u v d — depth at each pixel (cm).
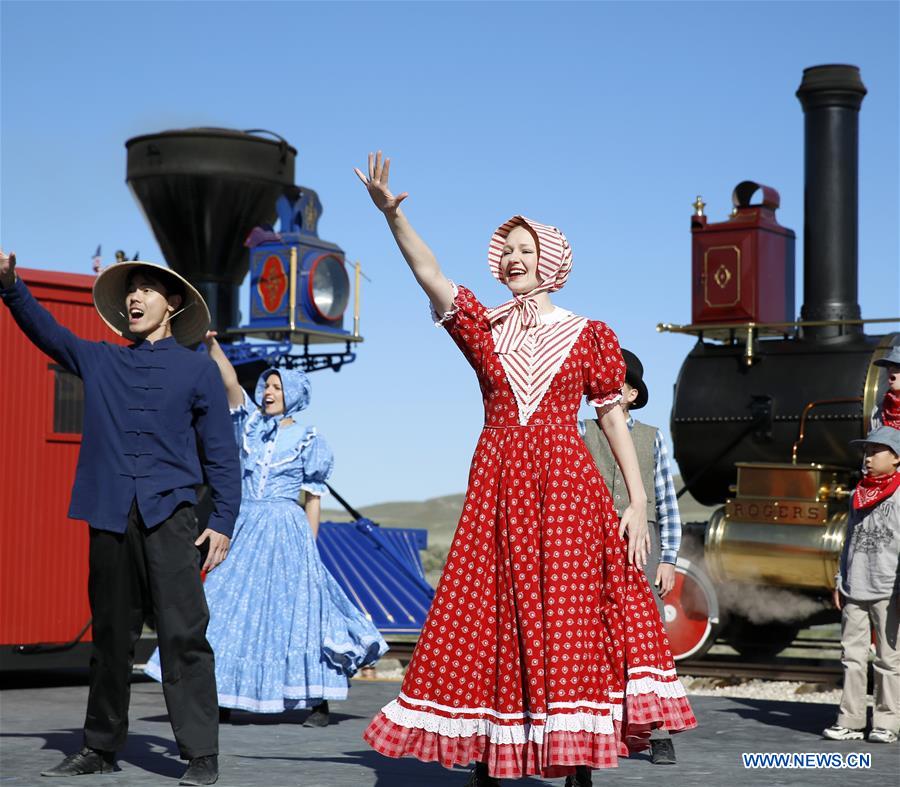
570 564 462
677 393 1150
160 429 537
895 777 579
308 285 1252
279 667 744
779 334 1159
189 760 529
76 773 544
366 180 468
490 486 477
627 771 586
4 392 961
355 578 1162
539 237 482
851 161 1167
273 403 792
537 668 456
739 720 794
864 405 1068
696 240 1132
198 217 1389
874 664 718
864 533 726
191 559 537
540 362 475
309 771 569
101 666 545
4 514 955
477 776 474
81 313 1000
